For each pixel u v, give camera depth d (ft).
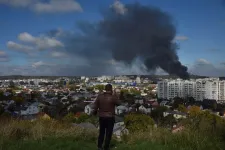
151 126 35.40
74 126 40.19
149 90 558.15
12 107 223.71
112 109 28.63
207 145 27.53
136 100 349.00
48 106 262.06
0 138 29.71
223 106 295.69
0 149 26.40
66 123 42.19
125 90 509.76
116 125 94.38
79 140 33.81
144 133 33.68
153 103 329.72
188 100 353.72
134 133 34.94
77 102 312.71
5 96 352.69
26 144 28.71
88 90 548.72
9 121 37.93
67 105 277.23
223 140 28.94
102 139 28.81
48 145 29.04
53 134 34.86
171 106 297.12
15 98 331.77
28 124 37.35
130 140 32.78
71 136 34.42
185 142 28.43
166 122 38.11
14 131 33.06
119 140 35.65
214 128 31.19
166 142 29.37
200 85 412.57
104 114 28.35
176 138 29.50
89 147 30.19
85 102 305.73
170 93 427.33
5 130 32.50
